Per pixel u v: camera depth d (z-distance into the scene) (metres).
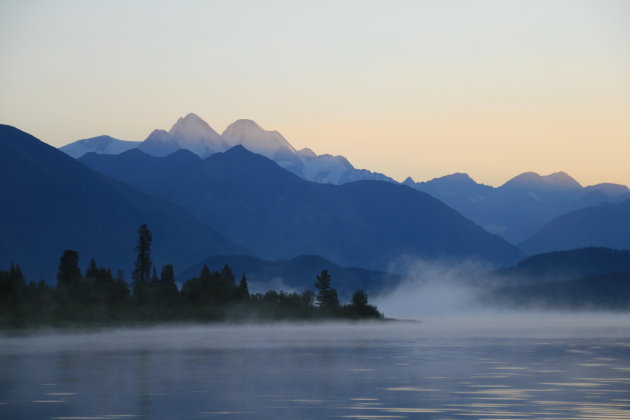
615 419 89.75
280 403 101.62
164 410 96.25
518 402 101.25
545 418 90.44
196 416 92.69
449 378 127.06
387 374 133.88
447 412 94.44
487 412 94.38
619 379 124.69
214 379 126.88
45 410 96.12
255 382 123.00
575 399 103.06
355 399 104.69
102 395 108.31
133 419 91.00
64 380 125.19
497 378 126.75
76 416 92.62
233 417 92.44
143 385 119.19
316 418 91.31
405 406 98.81
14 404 100.38
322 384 120.25
